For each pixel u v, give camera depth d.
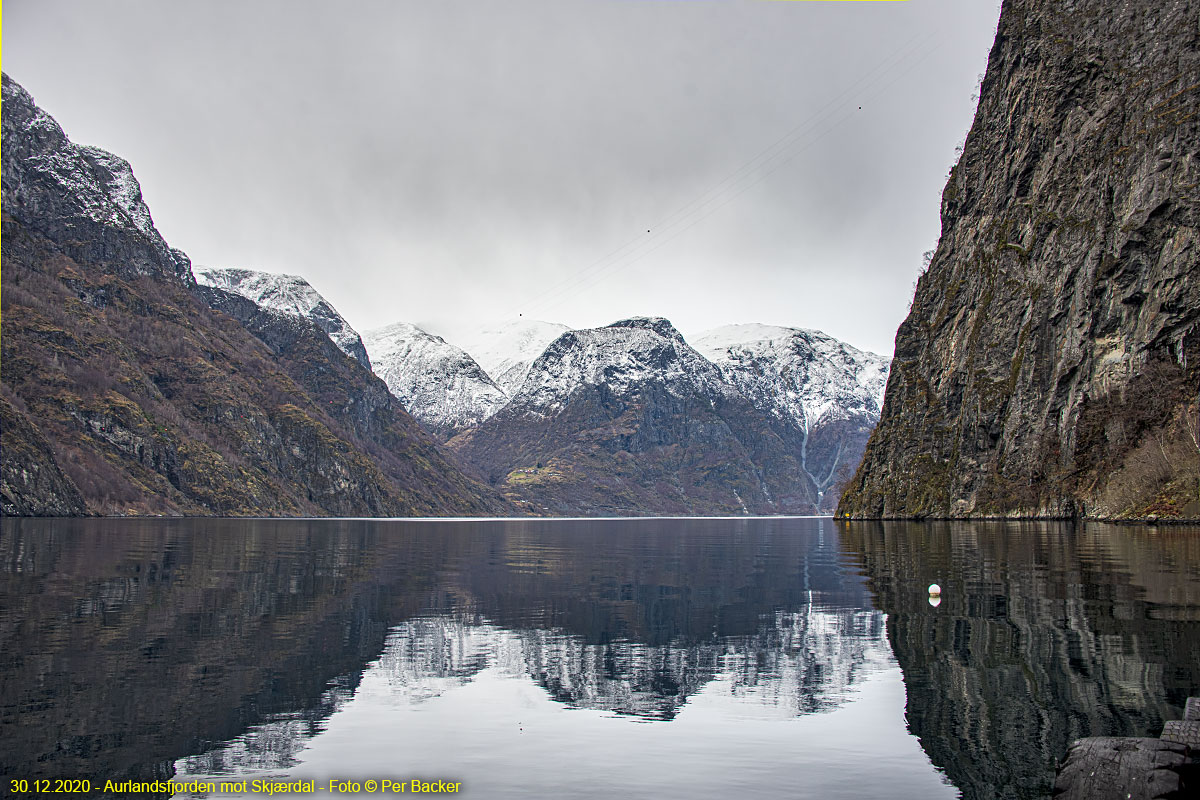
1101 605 41.84
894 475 179.25
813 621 41.62
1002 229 168.12
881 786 19.97
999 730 23.41
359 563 75.44
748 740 23.36
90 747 22.12
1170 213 127.06
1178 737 18.89
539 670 31.31
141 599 46.41
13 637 34.81
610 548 107.81
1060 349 143.00
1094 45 157.38
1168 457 115.06
